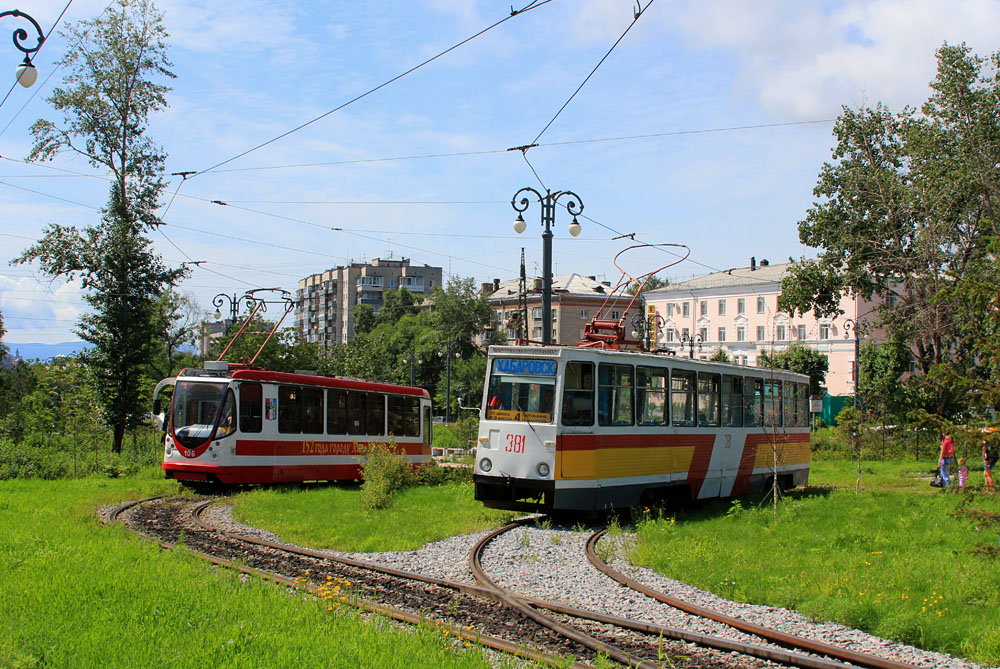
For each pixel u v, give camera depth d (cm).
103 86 3175
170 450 2128
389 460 2111
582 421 1602
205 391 2136
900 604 908
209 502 1853
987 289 1076
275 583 912
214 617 716
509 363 1631
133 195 3222
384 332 9400
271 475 2208
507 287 9544
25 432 3077
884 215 3553
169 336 4522
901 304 3506
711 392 1994
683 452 1862
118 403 3102
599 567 1136
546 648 750
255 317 3984
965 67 3356
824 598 926
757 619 887
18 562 926
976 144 3278
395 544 1290
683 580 1074
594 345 1820
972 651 769
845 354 6894
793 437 2400
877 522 1538
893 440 4109
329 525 1480
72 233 3116
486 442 1623
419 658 640
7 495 1817
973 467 3161
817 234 3669
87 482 2208
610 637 794
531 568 1142
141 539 1196
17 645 618
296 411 2303
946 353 3241
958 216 3247
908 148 3475
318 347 4081
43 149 3117
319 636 673
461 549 1266
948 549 1258
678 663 724
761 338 7388
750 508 1795
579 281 8450
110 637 648
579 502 1576
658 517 1652
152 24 3225
